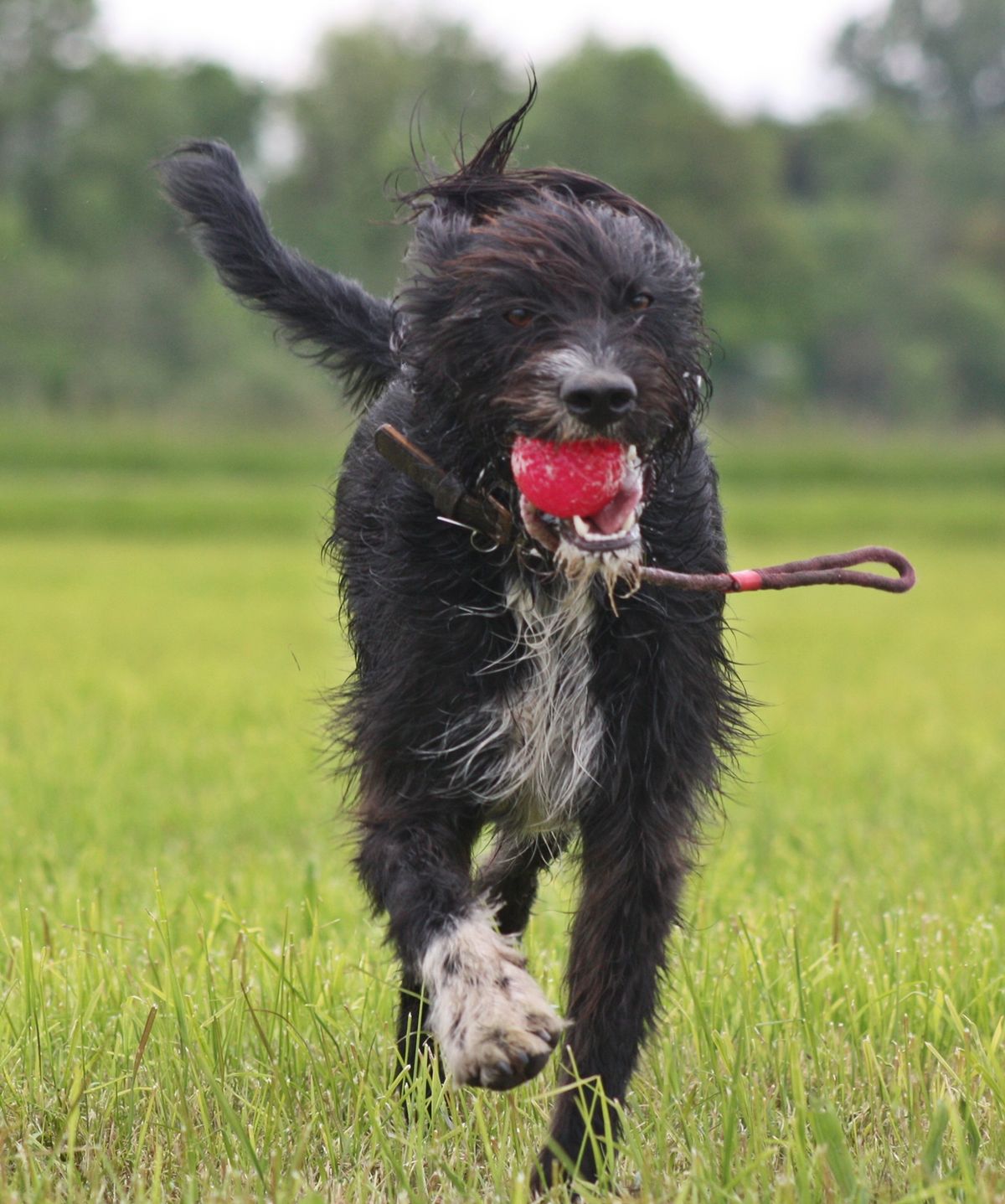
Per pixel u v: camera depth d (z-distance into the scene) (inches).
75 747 722.8
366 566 332.5
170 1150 290.0
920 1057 325.4
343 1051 330.6
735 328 5733.3
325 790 634.8
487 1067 259.8
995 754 744.3
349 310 397.7
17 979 349.7
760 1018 336.5
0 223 4628.4
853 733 812.0
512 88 5861.2
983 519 2908.5
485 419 296.2
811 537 2657.5
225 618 1386.6
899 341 5994.1
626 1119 278.1
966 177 7244.1
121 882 467.5
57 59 5319.9
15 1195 265.6
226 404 4320.9
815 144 7303.2
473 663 309.9
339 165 5541.3
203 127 5610.2
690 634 315.9
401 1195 271.7
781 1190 254.1
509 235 300.5
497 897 369.4
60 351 4436.5
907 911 421.4
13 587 1685.5
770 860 520.4
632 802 314.0
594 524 283.1
